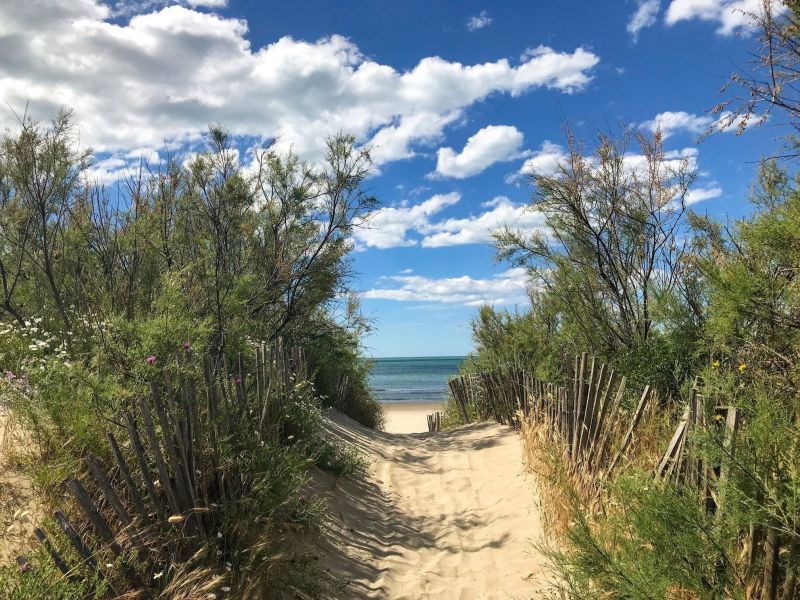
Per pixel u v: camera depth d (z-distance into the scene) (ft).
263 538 10.84
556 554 10.57
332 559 14.08
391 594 13.08
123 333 12.91
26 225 18.97
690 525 8.12
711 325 11.94
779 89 11.19
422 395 136.26
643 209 22.44
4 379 11.69
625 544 9.09
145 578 9.09
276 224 29.45
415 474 23.67
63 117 19.56
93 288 17.99
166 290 15.34
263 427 14.58
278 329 31.22
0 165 18.89
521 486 19.66
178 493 10.20
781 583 7.56
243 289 22.04
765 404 8.30
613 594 8.90
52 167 18.86
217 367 14.08
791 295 10.48
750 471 7.65
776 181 13.94
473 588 13.17
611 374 15.03
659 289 17.44
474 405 36.96
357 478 21.57
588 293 24.20
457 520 18.02
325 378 36.40
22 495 9.84
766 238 10.56
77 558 8.25
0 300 19.13
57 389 11.32
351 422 34.68
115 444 9.32
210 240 23.98
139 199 20.89
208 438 11.56
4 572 7.56
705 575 7.87
